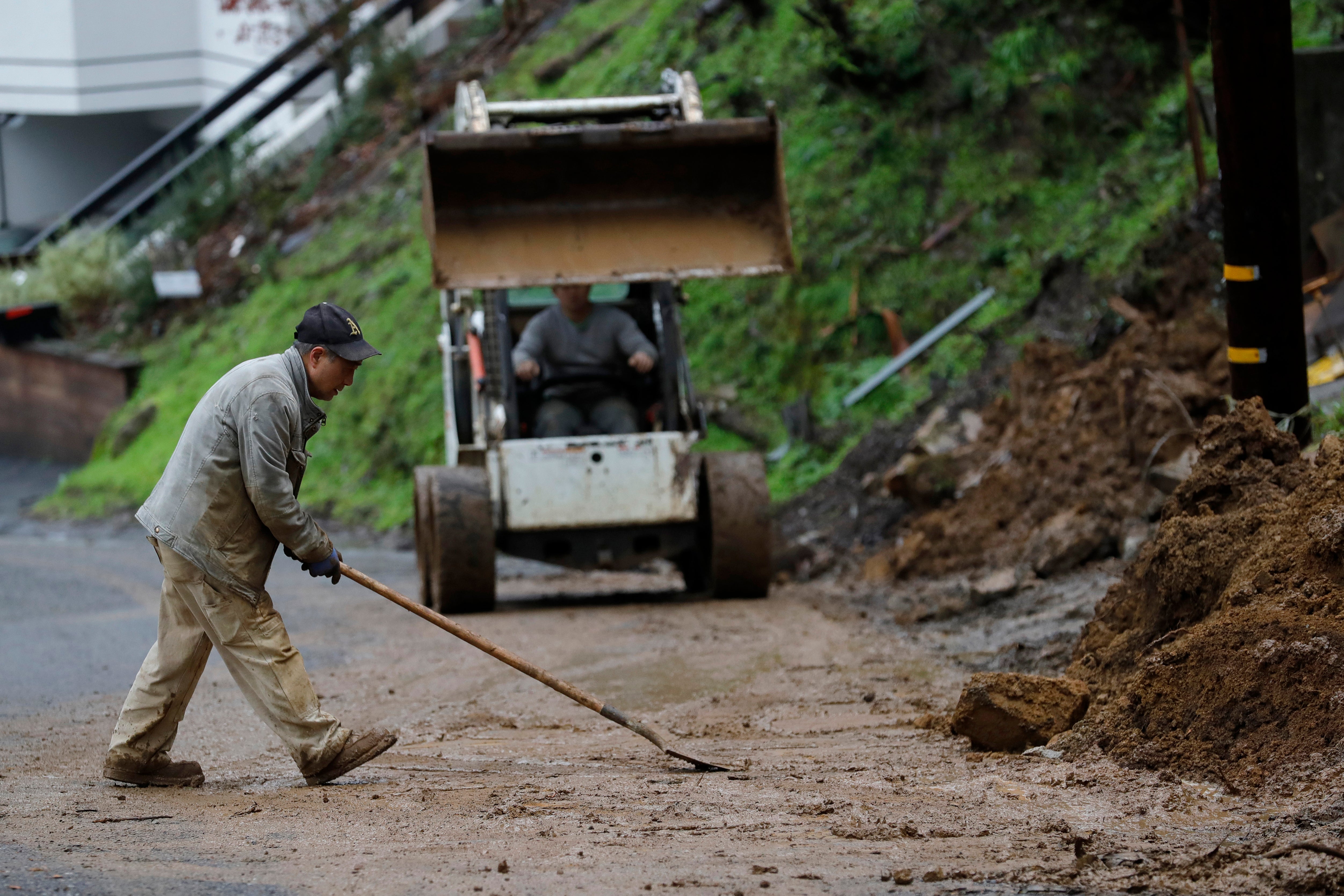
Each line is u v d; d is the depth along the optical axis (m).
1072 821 8.45
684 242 22.44
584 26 48.91
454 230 21.98
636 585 27.05
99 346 49.31
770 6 41.12
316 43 54.62
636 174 22.52
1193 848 7.66
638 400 24.33
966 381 29.08
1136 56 32.56
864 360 32.75
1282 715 9.06
